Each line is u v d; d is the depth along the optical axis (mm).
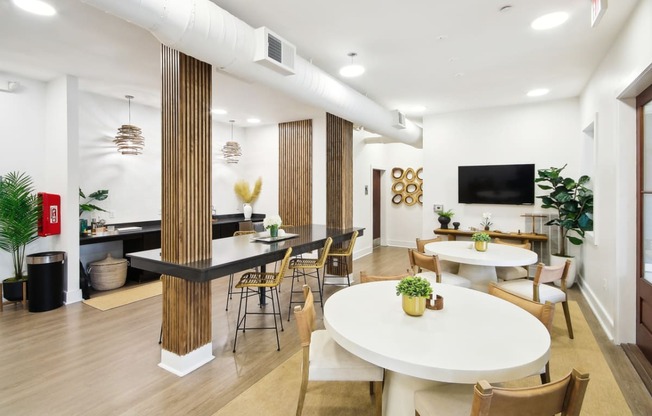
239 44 2500
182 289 2697
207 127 2898
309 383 2582
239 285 3244
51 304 4047
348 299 2268
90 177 5082
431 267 3369
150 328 3557
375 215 8680
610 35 3086
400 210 8672
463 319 1929
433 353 1538
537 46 3324
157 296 4609
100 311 4035
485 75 4129
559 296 3223
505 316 1977
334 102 3779
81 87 4703
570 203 4547
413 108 5715
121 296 4594
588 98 4367
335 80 3762
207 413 2234
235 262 2818
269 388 2516
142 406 2297
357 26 2939
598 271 3803
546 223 5027
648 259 2873
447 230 5805
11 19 2799
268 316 3945
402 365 1479
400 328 1809
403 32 3043
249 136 7582
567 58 3607
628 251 3070
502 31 3021
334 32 3043
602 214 3646
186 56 2713
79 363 2846
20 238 4066
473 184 5816
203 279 2521
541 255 5414
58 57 3623
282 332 3506
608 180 3432
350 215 5488
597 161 3807
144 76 4227
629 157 3047
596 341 3199
